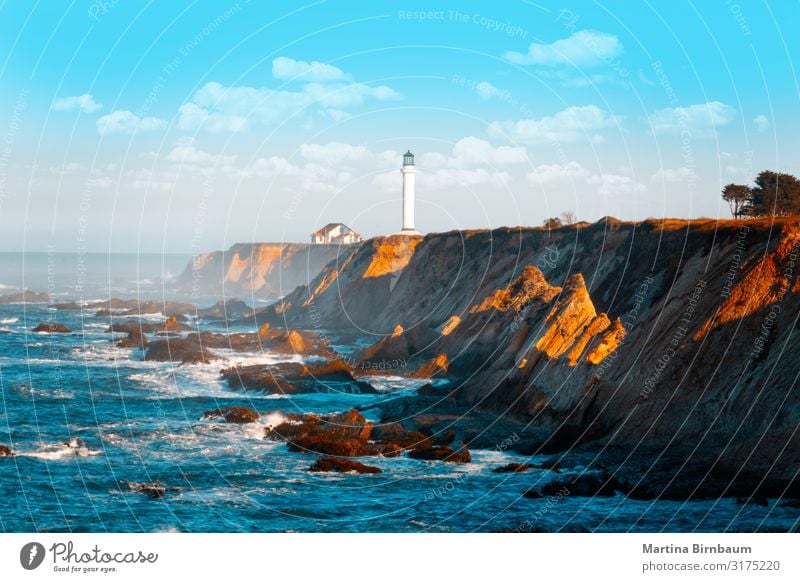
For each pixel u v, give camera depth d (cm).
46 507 3369
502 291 7056
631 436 4112
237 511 3344
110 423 4912
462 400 5447
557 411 4747
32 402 5512
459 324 7231
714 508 3183
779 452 3503
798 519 3014
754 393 3809
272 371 6506
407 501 3472
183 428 4791
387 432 4653
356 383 6166
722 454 3650
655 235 6391
